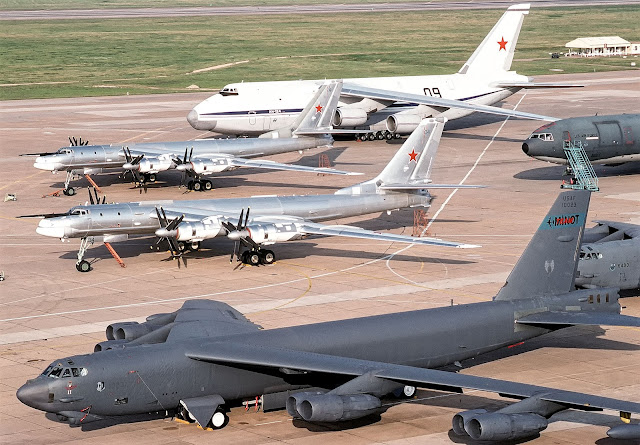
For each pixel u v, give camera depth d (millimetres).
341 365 40781
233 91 116312
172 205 70750
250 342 43000
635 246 59312
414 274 66750
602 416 43281
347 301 60344
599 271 58156
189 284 64750
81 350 51719
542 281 48219
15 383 47094
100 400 40312
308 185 98688
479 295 61281
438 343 45688
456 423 38125
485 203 88875
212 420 42250
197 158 93438
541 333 48062
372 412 40250
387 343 44719
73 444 40438
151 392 41188
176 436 41406
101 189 97125
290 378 43906
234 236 66438
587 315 47188
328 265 69625
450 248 73562
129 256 72562
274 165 92875
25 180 101250
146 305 59969
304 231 68000
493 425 37031
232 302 60344
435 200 90500
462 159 111750
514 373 48375
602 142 95625
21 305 60188
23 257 72250
